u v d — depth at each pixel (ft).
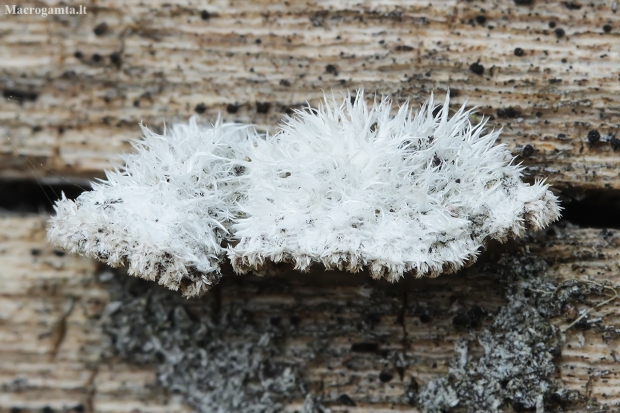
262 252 0.27
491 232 0.28
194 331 0.29
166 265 0.27
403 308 0.29
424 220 0.27
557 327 0.29
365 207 0.27
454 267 0.27
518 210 0.28
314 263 0.28
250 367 0.29
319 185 0.28
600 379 0.29
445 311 0.29
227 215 0.28
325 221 0.27
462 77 0.29
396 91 0.29
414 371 0.29
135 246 0.27
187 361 0.29
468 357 0.29
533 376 0.29
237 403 0.29
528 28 0.29
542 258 0.29
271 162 0.28
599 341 0.29
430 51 0.29
